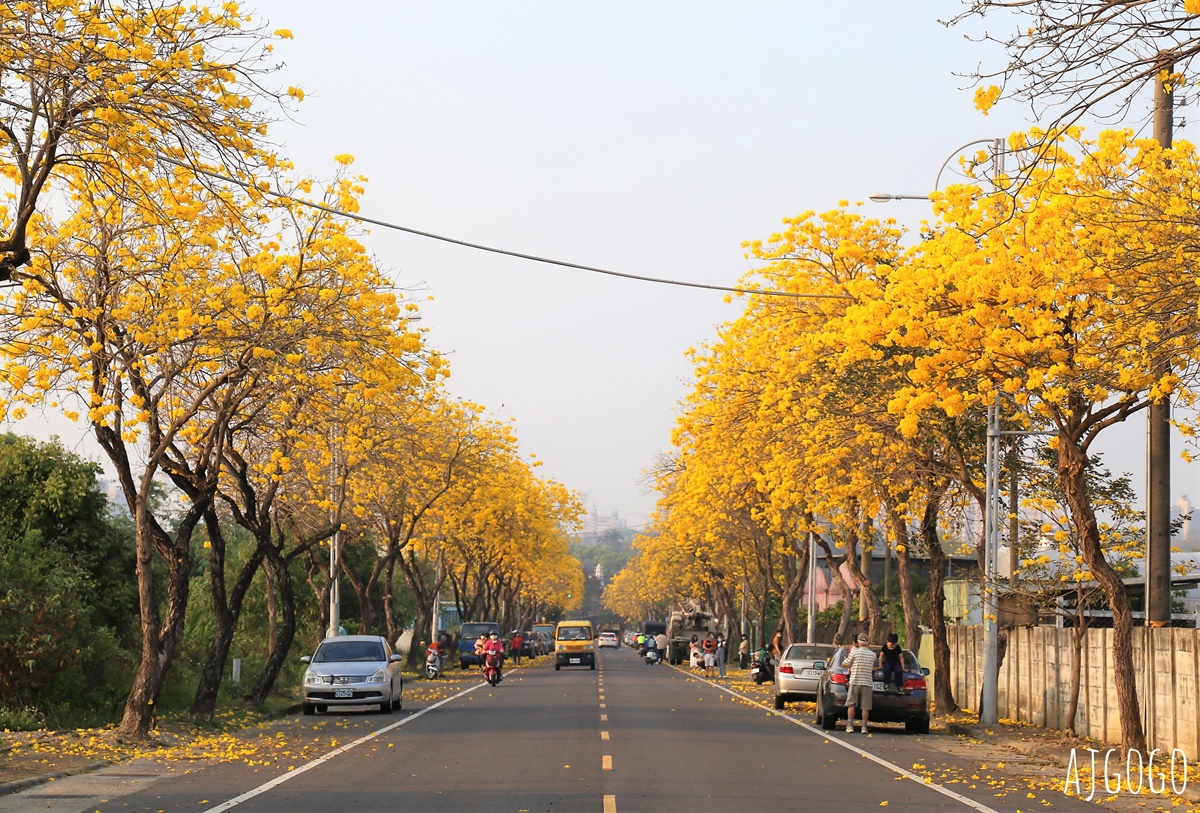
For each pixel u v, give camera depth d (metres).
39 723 20.97
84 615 23.89
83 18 12.99
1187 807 14.13
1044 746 21.12
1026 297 16.55
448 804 13.05
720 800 13.51
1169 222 12.83
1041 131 14.87
